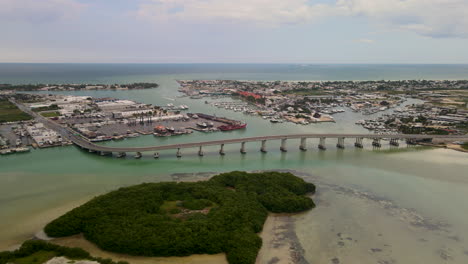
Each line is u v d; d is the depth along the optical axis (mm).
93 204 113375
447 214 125000
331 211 125125
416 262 95062
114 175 156875
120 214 107938
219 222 105438
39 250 89062
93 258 85375
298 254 96812
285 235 107125
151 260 89875
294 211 122875
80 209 109438
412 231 112000
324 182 155625
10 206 121000
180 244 93438
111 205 112875
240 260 88812
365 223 116500
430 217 122375
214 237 97812
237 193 128875
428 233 111000
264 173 151375
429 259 96625
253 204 120875
